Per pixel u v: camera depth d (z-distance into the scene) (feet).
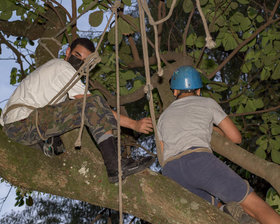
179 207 9.51
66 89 10.20
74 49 10.97
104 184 9.86
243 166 12.28
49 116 9.97
